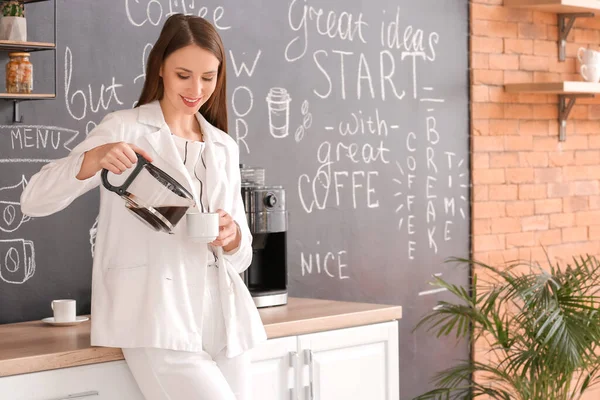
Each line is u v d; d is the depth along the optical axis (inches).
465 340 188.7
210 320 103.2
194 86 101.2
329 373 124.3
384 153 173.6
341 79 166.4
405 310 177.3
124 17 137.3
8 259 126.3
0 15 120.6
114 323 99.7
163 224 96.3
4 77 125.9
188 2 144.8
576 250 208.7
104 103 135.6
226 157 107.9
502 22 193.0
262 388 117.1
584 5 193.8
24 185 127.6
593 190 212.4
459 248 187.3
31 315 128.1
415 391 179.5
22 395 95.7
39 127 128.9
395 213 175.6
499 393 164.6
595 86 195.0
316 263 162.9
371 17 171.2
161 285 98.7
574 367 146.4
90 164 93.9
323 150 163.9
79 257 132.9
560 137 204.2
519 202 197.0
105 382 101.7
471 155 188.7
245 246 107.5
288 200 158.7
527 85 191.2
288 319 121.1
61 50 130.6
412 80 178.2
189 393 99.0
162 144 101.6
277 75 156.8
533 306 150.0
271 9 155.7
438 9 182.5
